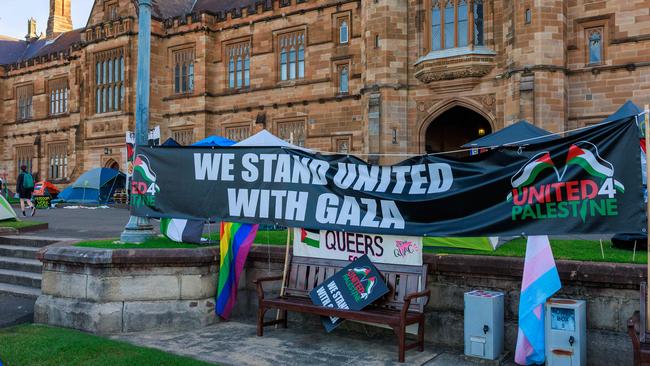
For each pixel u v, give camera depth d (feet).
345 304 28.66
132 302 32.45
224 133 119.65
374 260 29.86
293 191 31.45
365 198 29.48
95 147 135.03
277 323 32.81
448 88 84.94
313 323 33.94
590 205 23.71
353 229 29.48
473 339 26.48
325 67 105.60
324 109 105.81
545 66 74.84
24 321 34.45
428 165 28.17
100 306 31.96
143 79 38.47
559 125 75.05
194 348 28.68
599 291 25.98
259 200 32.37
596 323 25.99
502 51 81.76
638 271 24.84
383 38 87.66
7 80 174.09
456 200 27.04
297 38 110.11
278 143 49.60
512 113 77.87
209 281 34.53
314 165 31.12
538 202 24.89
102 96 135.23
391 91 87.20
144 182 35.86
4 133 174.19
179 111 123.03
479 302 26.53
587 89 77.97
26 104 169.78
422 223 27.91
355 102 102.01
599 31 77.92
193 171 34.47
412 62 87.97
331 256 31.45
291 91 110.01
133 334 31.58
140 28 38.73
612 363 25.44
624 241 34.06
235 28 117.80
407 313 27.63
